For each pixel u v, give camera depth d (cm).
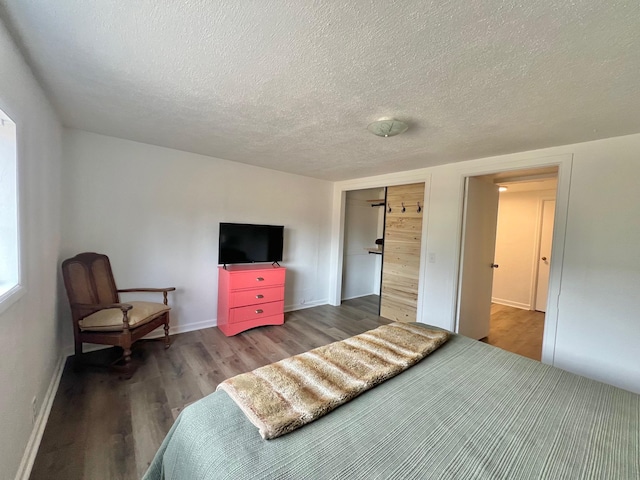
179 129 243
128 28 116
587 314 227
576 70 132
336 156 308
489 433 101
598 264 222
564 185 239
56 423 179
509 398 124
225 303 334
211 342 312
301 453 88
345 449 90
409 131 220
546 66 130
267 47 125
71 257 262
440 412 112
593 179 224
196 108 195
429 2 95
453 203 320
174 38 121
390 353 156
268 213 403
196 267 342
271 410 103
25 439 144
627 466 89
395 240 411
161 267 317
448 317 323
